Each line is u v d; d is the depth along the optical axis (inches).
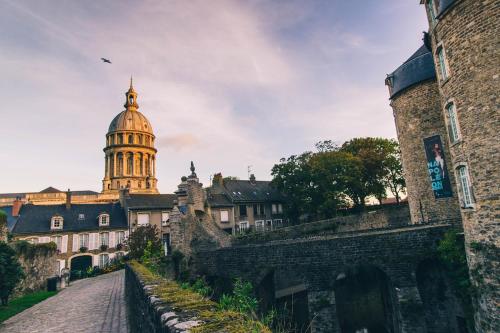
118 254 1373.0
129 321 360.2
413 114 710.5
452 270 491.8
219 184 1669.5
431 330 542.0
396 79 757.9
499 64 383.9
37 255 847.7
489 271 400.2
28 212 1362.0
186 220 815.1
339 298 844.6
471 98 417.7
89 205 1507.1
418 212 703.1
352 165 1369.3
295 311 810.2
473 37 412.8
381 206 1638.8
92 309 467.8
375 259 546.6
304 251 602.5
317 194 1357.0
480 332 429.1
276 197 1688.0
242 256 690.2
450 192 633.6
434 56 507.8
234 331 97.6
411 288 518.6
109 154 2443.4
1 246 621.6
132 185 2349.9
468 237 447.5
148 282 227.3
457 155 460.8
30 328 380.5
